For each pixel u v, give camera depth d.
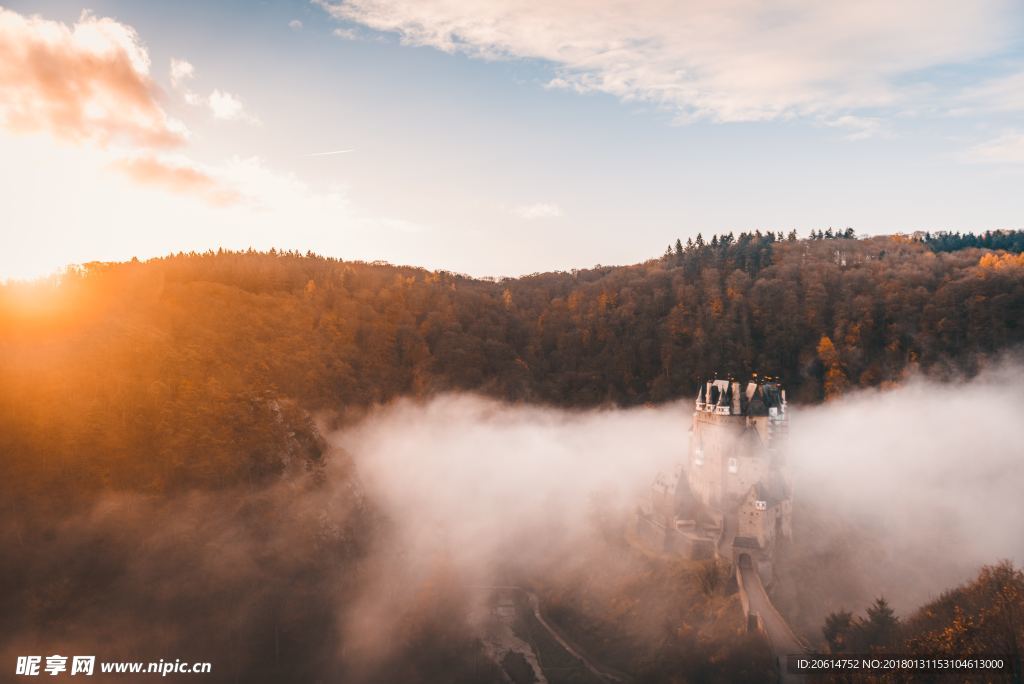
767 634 105.19
